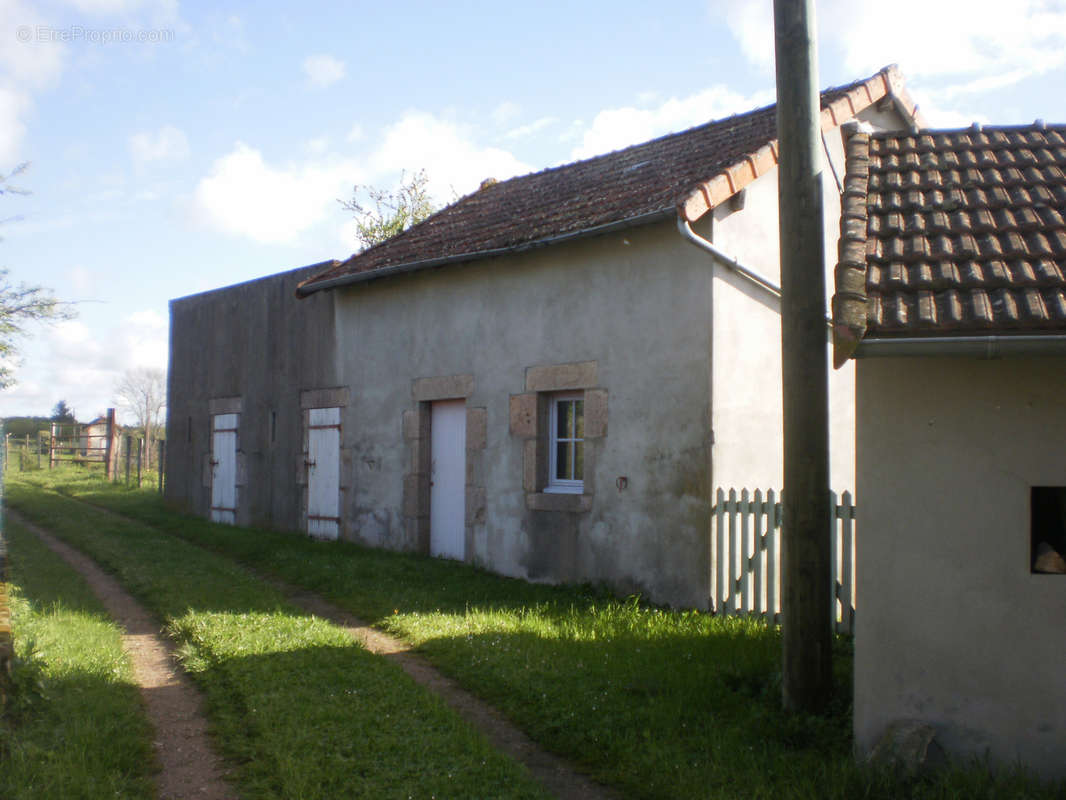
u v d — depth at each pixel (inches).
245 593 335.0
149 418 2049.7
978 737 168.2
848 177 213.3
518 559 386.3
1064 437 166.1
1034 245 176.7
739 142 379.6
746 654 241.1
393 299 465.7
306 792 158.7
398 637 280.1
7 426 1477.6
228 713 201.8
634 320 344.2
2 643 188.5
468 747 179.6
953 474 171.0
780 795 156.6
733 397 323.0
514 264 396.5
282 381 552.4
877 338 160.2
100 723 188.9
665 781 165.6
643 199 344.5
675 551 323.3
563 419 383.9
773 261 346.6
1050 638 165.8
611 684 217.6
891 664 173.3
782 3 200.8
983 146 226.5
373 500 472.4
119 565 397.7
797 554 198.5
